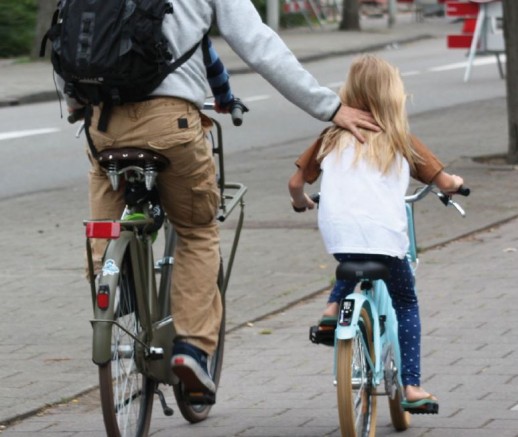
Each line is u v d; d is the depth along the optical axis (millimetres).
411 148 17094
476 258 31750
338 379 16344
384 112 16984
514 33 45812
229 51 112062
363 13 173000
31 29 112625
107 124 16516
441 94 75125
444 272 30203
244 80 90438
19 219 40156
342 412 16391
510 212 37906
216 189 17562
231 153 54531
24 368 22906
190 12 16484
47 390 21453
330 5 156750
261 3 142125
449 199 17609
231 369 22719
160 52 16047
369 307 17141
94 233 15891
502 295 27516
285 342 24562
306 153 17469
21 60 103312
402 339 17750
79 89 16453
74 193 45656
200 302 17672
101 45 16000
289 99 17047
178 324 17641
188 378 17391
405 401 17672
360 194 16844
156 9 16016
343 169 16969
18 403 20625
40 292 29406
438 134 56062
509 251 32500
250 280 30125
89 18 16078
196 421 19500
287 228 36812
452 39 84438
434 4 163875
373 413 17766
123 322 16750
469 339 23953
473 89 77625
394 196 16875
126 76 15984
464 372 21703
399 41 129125
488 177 44000
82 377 22344
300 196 17828
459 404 19875
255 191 43656
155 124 16375
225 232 36312
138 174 16875
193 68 16625
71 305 28062
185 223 17703
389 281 17625
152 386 17797
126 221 16609
